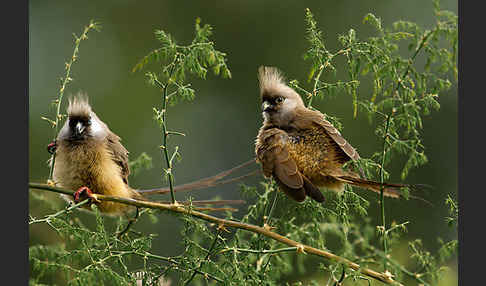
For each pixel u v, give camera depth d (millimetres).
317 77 10227
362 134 17297
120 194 11461
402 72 9008
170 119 19562
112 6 20797
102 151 11406
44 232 11398
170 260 9625
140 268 10086
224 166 19453
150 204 9641
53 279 9344
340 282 8961
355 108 9703
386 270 8812
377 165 9617
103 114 19250
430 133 17688
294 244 9078
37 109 18672
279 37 20031
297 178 9727
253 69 19984
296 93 11266
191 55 8945
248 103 19859
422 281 8375
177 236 16562
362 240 9320
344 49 9805
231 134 19766
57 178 11320
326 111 17500
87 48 20250
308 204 10438
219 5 20531
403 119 9039
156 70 19984
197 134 19672
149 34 20594
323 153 10148
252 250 9383
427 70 8891
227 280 9234
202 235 10039
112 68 20094
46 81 19578
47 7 20562
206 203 10773
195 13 20594
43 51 20031
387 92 9125
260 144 10469
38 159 17312
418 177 17188
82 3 20734
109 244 9758
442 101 17906
